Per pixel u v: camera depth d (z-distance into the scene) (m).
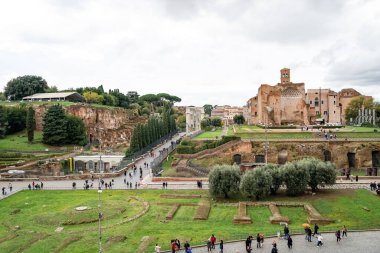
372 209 64.06
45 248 50.66
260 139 113.38
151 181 93.06
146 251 48.12
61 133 141.50
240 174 76.94
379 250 46.03
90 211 66.25
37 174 103.12
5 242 53.22
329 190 78.94
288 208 67.56
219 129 195.88
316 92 185.88
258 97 178.88
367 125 158.62
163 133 163.38
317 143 111.25
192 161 107.81
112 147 161.25
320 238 47.78
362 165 108.38
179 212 67.06
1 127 144.25
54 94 198.50
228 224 59.78
